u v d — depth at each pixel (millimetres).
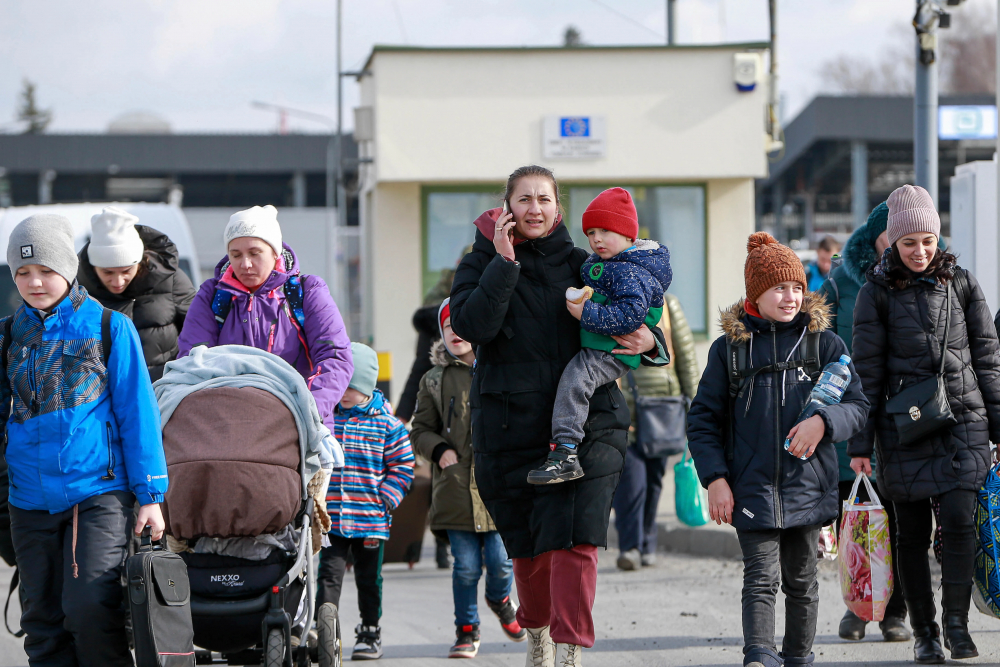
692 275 32938
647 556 20828
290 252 11977
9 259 10320
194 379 10734
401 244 32406
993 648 13344
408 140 31719
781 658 11344
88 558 10078
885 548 12961
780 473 11023
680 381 20656
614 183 32688
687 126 32094
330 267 60844
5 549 11867
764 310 11367
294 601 10648
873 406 12898
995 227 22734
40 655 10500
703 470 11164
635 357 10727
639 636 15078
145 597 9492
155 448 10203
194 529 10117
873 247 14367
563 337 10750
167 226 29125
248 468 10117
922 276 12805
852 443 13031
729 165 32156
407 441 13992
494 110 31828
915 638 13016
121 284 14008
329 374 11195
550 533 10547
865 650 13602
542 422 10664
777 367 11195
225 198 125438
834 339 11430
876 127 75750
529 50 31797
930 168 21484
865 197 77875
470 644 14391
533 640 11328
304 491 10633
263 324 11539
